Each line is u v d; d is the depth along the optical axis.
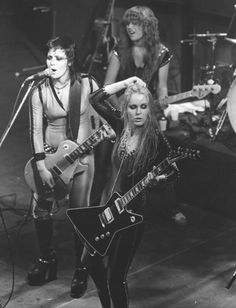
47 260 6.55
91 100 5.77
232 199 7.74
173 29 10.05
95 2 11.12
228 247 7.20
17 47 12.52
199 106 8.64
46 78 6.16
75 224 5.61
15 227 7.46
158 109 7.19
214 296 6.36
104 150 6.44
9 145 9.33
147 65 6.93
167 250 7.13
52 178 6.22
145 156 5.40
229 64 9.10
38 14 12.55
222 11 9.58
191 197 8.06
